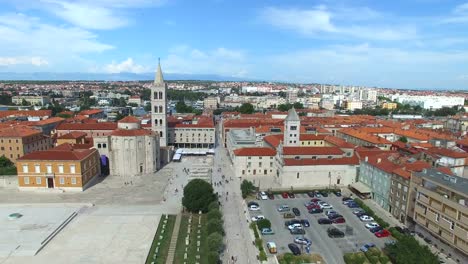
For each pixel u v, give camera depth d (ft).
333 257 277.44
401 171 354.54
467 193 253.03
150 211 371.35
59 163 433.48
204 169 554.05
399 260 252.01
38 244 285.43
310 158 475.72
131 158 515.91
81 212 367.45
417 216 307.37
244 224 338.95
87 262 263.08
